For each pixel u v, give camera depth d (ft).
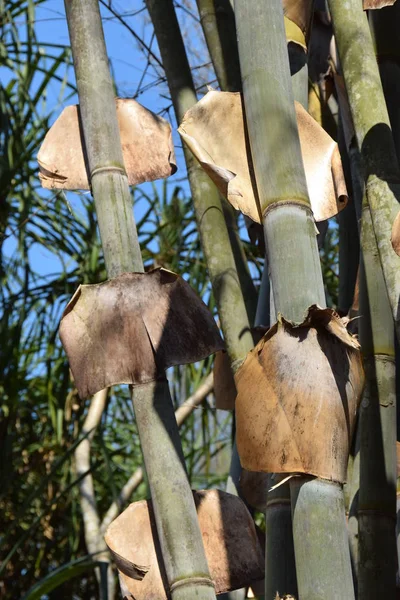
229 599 9.28
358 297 9.10
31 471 20.47
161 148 8.45
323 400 6.51
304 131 7.61
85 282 19.20
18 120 18.65
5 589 21.07
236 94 7.50
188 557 7.16
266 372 6.61
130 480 18.16
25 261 18.02
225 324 9.30
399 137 8.98
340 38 8.27
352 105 8.03
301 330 6.63
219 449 19.40
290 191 6.98
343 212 10.58
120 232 7.78
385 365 8.74
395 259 7.41
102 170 7.93
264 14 7.40
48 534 20.92
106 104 8.10
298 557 6.45
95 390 7.39
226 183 7.34
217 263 9.55
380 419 8.61
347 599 6.33
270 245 6.94
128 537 7.54
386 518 8.39
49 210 19.67
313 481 6.48
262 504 8.75
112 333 7.46
